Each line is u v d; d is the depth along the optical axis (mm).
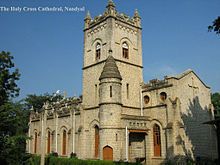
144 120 44938
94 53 51625
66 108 56938
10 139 26062
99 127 42812
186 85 45375
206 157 44938
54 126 59531
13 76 27828
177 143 40750
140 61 52312
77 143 49875
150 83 47656
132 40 52188
